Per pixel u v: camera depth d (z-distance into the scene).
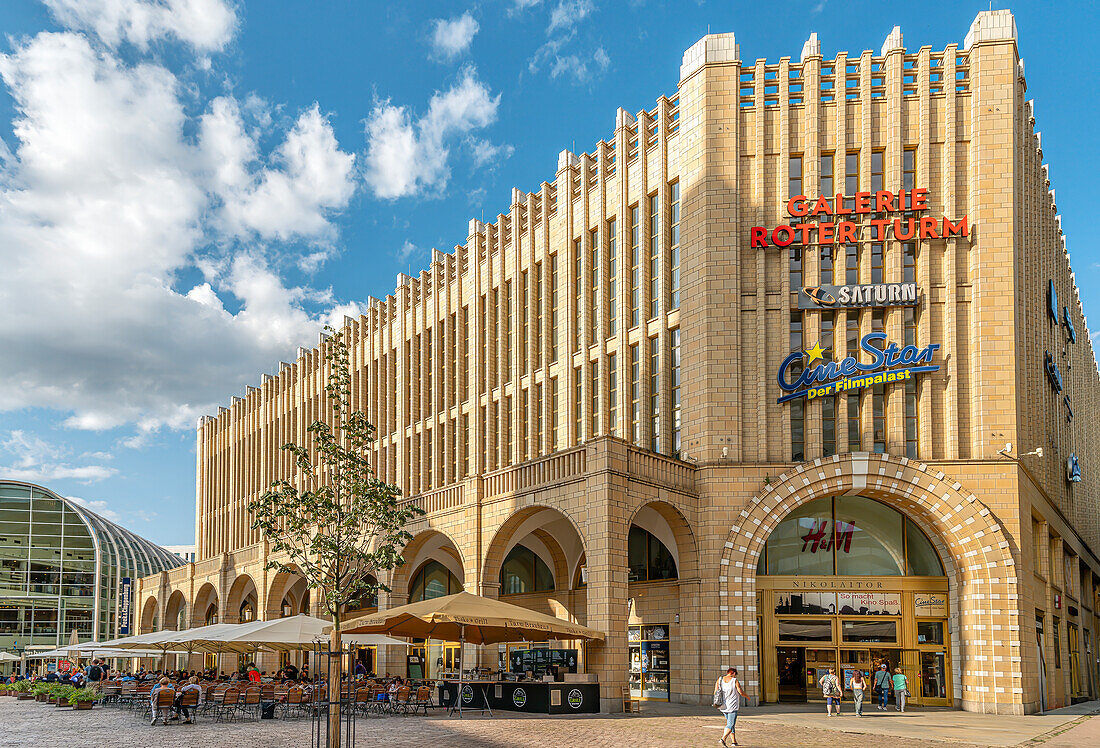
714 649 33.00
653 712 29.48
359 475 23.69
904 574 35.03
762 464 34.25
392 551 22.19
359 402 57.94
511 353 45.06
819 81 36.22
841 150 35.66
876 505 35.75
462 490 37.47
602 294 40.72
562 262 42.75
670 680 34.69
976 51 35.22
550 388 42.78
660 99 39.06
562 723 25.80
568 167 43.03
